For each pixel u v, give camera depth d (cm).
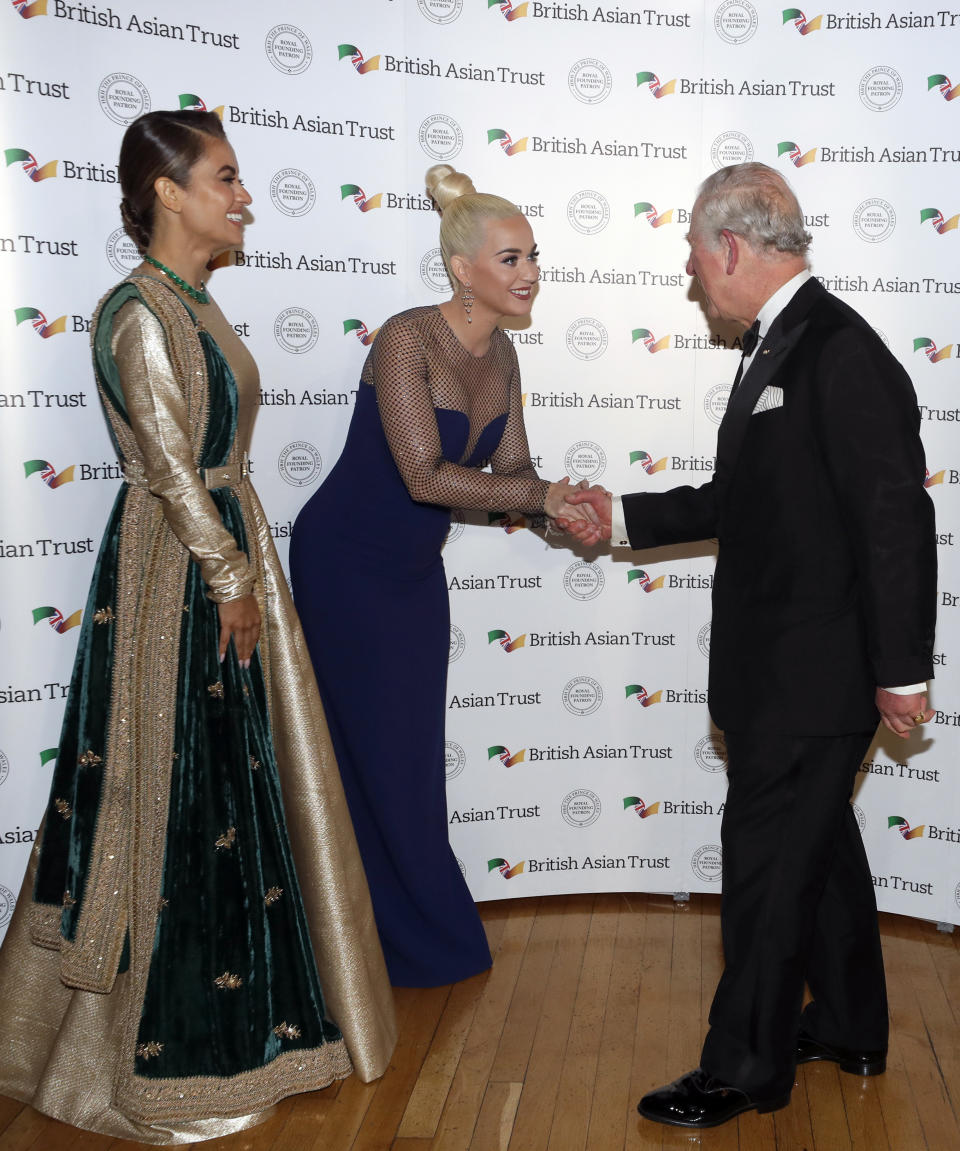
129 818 219
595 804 324
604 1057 249
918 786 307
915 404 204
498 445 283
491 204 249
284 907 229
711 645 228
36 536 254
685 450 307
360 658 269
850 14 283
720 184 215
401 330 252
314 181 279
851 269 293
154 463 208
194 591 219
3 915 261
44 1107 229
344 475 268
